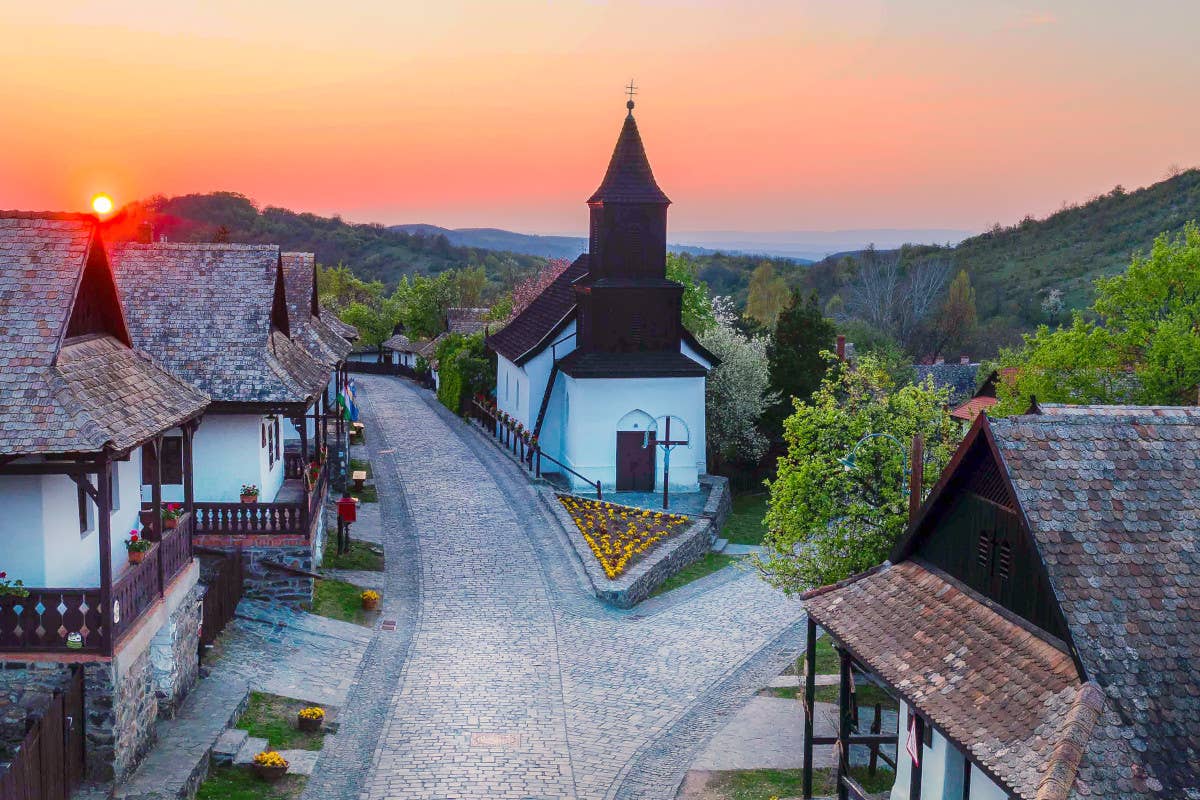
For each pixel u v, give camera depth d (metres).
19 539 19.44
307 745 23.14
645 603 35.94
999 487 17.47
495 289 159.88
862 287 129.00
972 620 17.66
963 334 107.50
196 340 31.19
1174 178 151.88
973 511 18.45
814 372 59.78
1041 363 37.97
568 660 30.06
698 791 22.61
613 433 49.91
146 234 39.44
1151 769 13.50
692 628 33.56
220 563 28.64
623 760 23.92
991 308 126.25
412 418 71.12
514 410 58.59
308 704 25.19
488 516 44.38
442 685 27.52
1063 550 15.59
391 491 48.28
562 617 33.56
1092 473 16.50
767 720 26.64
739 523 49.66
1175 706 14.22
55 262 20.08
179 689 23.27
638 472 50.28
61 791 17.89
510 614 33.47
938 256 154.62
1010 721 14.87
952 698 16.06
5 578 18.84
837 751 22.47
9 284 19.69
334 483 47.81
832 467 27.66
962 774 18.08
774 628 33.91
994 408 38.88
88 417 17.98
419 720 25.22
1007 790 13.77
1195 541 15.91
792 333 60.25
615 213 49.75
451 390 74.69
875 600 20.16
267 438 33.31
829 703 27.64
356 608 32.44
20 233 20.59
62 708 17.91
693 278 77.69
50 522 19.64
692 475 50.41
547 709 26.47
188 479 24.44
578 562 38.78
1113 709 14.08
